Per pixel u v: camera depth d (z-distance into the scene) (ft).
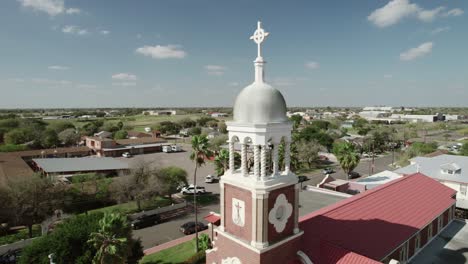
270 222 54.49
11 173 204.64
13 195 136.15
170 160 338.34
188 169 289.94
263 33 56.29
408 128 549.54
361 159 349.00
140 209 171.63
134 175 174.70
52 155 334.65
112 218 81.30
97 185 181.98
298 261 58.95
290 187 58.18
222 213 60.64
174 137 562.66
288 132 58.03
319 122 551.59
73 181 191.42
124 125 620.08
